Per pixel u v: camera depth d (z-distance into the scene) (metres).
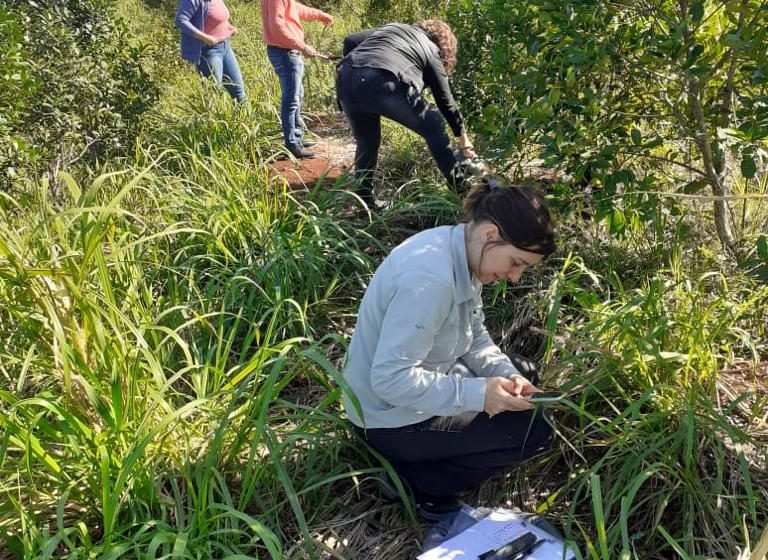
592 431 2.39
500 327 3.21
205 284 3.50
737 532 2.07
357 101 3.94
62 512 1.89
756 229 3.52
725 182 3.42
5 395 2.00
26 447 1.93
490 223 1.97
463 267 2.05
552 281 3.19
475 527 2.14
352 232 3.93
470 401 2.12
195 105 6.02
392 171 5.02
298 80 5.62
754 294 2.80
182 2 5.89
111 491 2.06
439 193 4.10
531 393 2.27
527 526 2.14
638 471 2.26
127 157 4.96
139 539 2.00
